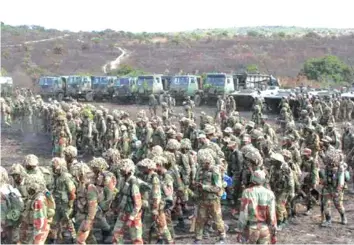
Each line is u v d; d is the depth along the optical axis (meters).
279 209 15.93
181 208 16.19
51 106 35.94
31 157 12.68
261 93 50.47
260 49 120.25
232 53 117.56
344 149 23.53
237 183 17.25
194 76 58.00
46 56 115.25
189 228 16.22
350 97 49.50
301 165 18.08
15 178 11.94
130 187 11.93
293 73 100.19
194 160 15.87
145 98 60.75
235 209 17.45
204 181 14.02
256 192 10.35
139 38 142.62
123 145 24.11
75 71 104.19
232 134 19.91
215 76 56.06
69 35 147.38
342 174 16.80
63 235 13.61
